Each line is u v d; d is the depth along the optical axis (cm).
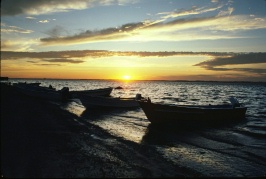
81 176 780
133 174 827
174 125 1939
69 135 1317
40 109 2305
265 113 3177
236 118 2273
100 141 1240
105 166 885
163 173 858
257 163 1049
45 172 788
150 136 1480
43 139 1186
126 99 2881
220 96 6762
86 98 2617
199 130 1806
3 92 3791
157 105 1869
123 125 1797
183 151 1188
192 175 865
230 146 1348
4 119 1638
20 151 976
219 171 930
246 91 10319
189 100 5244
